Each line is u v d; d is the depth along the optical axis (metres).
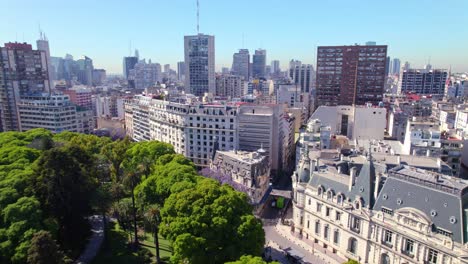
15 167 117.81
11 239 84.69
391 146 184.12
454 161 172.38
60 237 103.69
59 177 102.19
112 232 119.00
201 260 83.00
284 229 131.38
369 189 102.94
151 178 117.69
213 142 195.50
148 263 99.44
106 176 146.38
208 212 89.00
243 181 150.25
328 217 113.94
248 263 67.69
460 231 81.81
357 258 104.81
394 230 93.81
